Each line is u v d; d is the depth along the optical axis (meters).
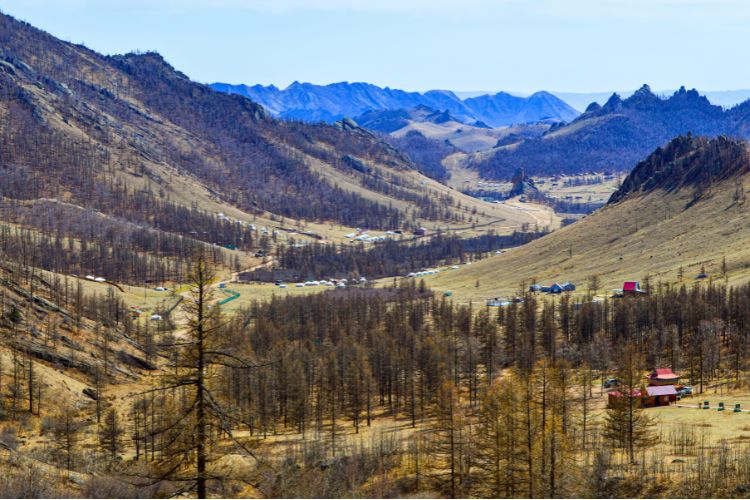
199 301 41.56
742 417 113.69
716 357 157.00
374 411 156.00
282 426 143.50
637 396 95.88
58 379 146.50
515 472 79.94
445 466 94.56
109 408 139.62
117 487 71.62
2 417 120.56
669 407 129.00
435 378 152.12
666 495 76.19
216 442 42.97
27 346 157.75
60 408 133.25
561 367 113.44
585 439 104.12
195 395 41.22
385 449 111.31
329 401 147.88
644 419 95.31
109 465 94.88
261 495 79.00
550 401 84.69
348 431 135.88
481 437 86.00
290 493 82.94
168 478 41.75
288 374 147.62
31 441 110.75
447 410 89.56
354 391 140.50
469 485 86.31
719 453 86.12
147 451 104.31
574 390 140.88
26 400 130.38
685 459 87.50
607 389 149.00
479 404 133.62
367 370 146.75
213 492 73.38
